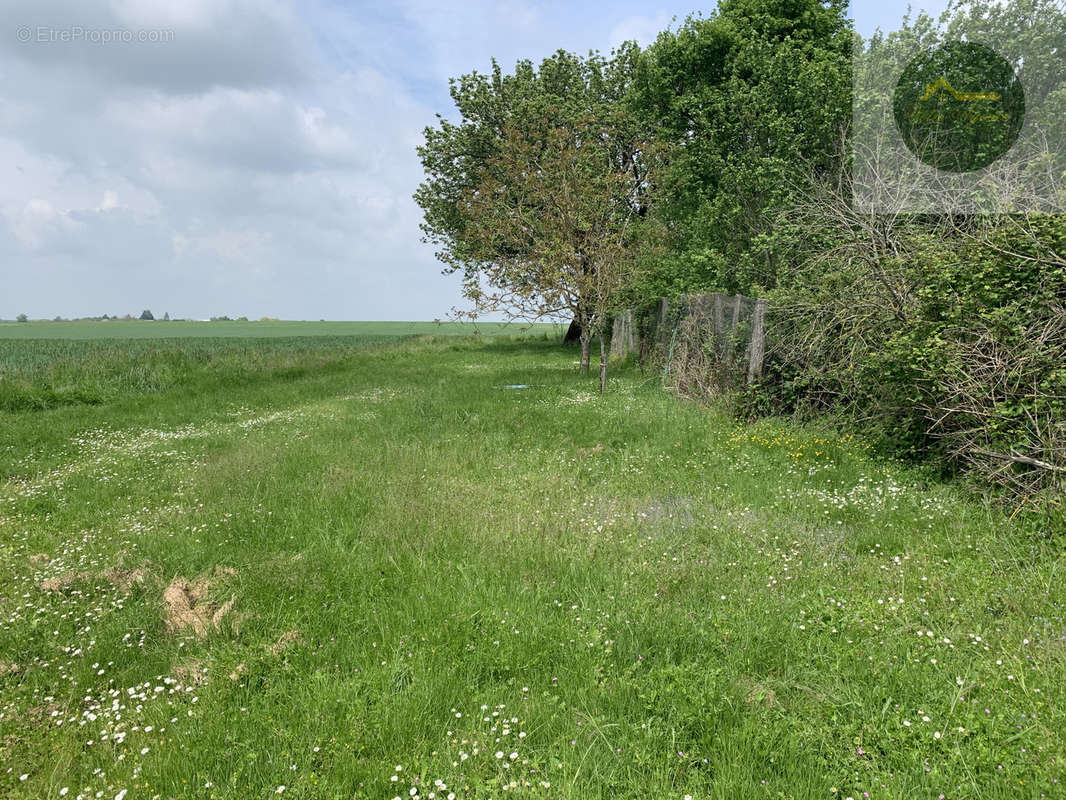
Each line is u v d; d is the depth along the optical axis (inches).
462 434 424.5
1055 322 238.7
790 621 167.5
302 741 129.1
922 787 111.0
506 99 1130.7
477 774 118.8
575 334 1446.9
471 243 995.3
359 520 262.1
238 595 197.9
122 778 124.0
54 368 730.8
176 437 451.8
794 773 116.5
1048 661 143.8
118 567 224.7
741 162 639.8
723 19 769.6
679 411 446.9
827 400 385.7
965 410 254.1
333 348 1355.8
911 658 148.4
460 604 182.5
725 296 470.0
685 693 138.5
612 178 697.6
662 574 202.4
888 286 302.5
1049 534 206.2
